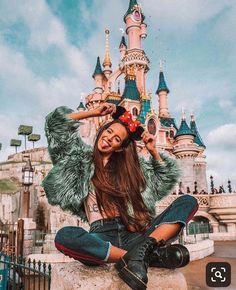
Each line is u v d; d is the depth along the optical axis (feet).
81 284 7.75
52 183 10.21
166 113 266.77
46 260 42.80
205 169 220.43
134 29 246.88
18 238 42.78
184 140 191.42
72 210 10.57
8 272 26.45
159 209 98.02
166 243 8.31
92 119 139.44
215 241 92.27
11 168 144.87
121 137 10.37
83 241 7.97
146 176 11.21
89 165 10.32
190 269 42.80
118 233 9.30
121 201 9.67
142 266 7.41
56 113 10.43
